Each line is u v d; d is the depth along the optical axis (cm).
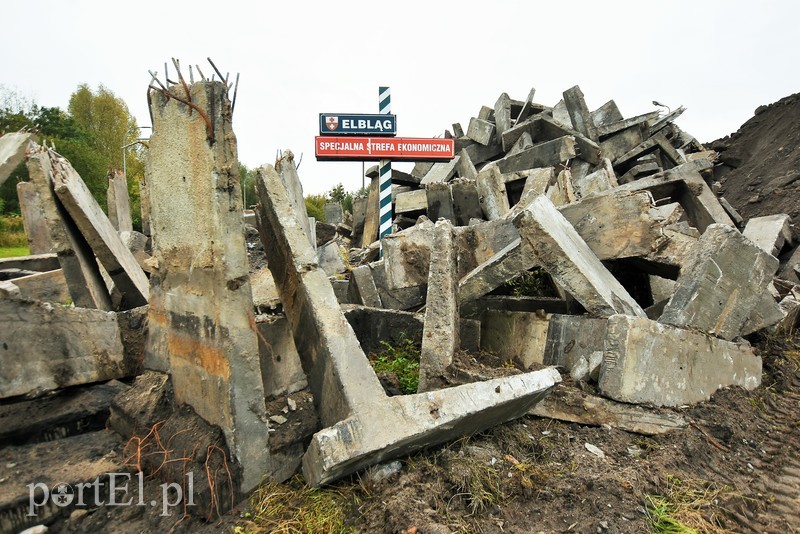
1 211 2405
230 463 266
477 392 292
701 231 830
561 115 1252
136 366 383
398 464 282
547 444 322
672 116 1259
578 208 497
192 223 286
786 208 971
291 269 329
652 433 336
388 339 505
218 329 269
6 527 238
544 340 406
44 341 308
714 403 388
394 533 226
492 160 1246
